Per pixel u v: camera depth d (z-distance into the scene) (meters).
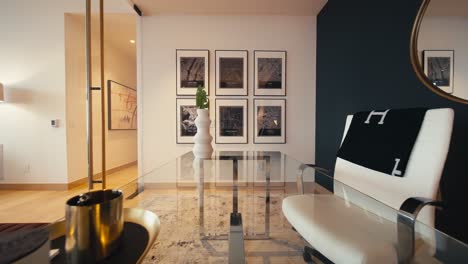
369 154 1.17
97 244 0.47
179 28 2.70
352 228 0.81
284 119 2.78
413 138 0.98
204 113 1.63
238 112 2.76
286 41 2.75
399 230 0.73
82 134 3.05
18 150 2.77
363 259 0.64
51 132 2.77
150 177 1.70
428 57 1.27
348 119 1.46
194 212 1.85
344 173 1.31
